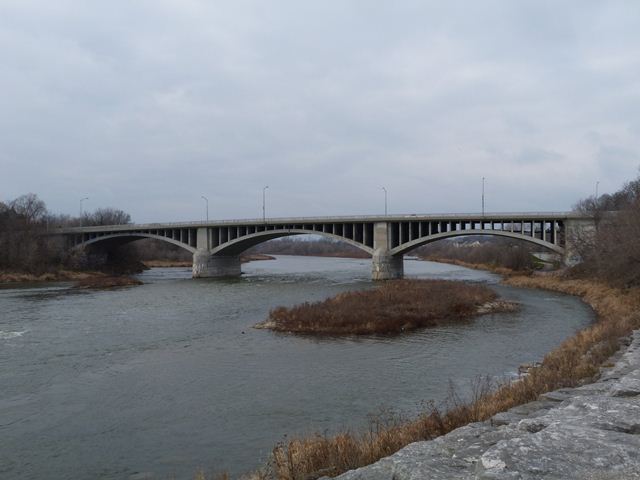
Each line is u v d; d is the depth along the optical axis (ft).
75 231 308.81
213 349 84.94
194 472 38.73
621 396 28.04
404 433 33.55
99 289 200.23
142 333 100.27
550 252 282.15
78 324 111.65
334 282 224.12
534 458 16.15
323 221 252.83
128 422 50.49
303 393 59.06
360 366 71.92
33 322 114.52
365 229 246.27
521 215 210.59
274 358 77.77
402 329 101.86
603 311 119.03
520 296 159.94
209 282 234.79
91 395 59.67
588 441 17.85
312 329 101.19
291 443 32.99
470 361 74.33
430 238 222.48
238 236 274.36
